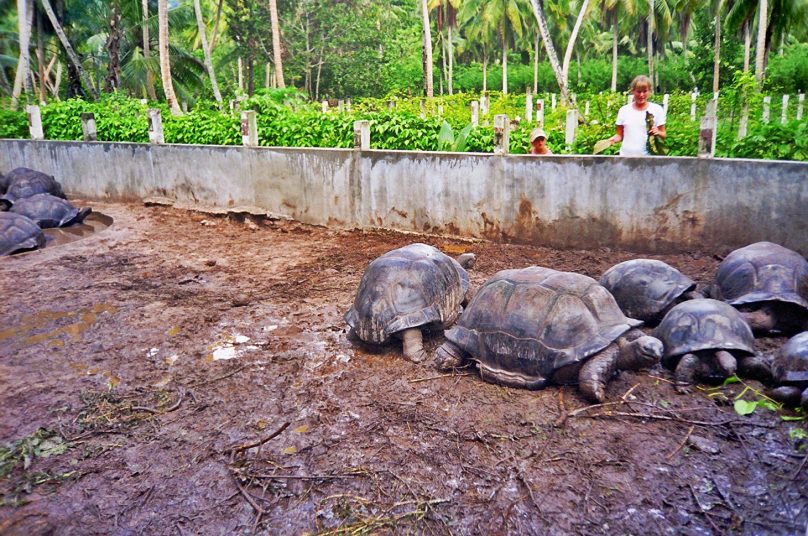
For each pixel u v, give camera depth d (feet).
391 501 10.01
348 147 30.37
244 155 31.81
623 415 12.13
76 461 11.38
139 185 36.47
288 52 115.55
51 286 21.84
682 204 21.91
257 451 11.50
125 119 39.29
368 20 122.11
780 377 12.26
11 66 95.55
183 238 29.09
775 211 20.31
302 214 30.66
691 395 12.80
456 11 144.66
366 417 12.50
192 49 134.62
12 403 13.52
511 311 13.39
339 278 22.02
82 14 88.58
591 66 162.61
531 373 12.98
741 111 31.58
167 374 14.78
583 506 9.67
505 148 24.86
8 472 11.09
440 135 28.60
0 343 16.87
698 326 13.32
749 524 9.14
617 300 16.30
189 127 35.81
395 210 27.94
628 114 23.24
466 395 13.17
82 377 14.74
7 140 41.65
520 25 138.31
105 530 9.62
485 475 10.52
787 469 10.28
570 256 23.21
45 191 36.50
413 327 14.69
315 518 9.73
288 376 14.44
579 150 26.99
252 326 17.69
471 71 177.17
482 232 26.05
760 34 70.54
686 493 9.86
